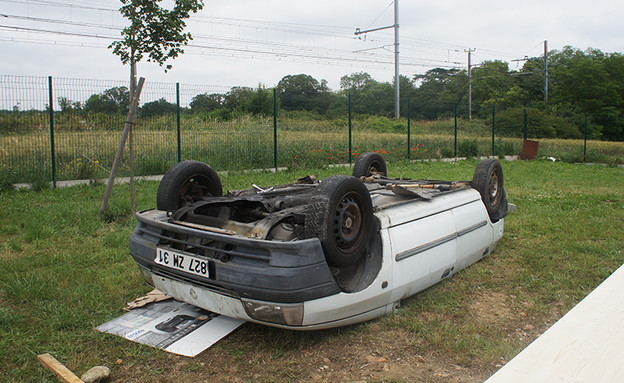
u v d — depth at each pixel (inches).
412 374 114.8
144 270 145.1
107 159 444.1
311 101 2294.5
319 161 569.0
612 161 798.5
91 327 138.6
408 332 136.6
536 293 167.0
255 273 115.9
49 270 179.0
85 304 151.2
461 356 122.1
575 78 2156.7
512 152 895.1
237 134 534.3
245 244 119.0
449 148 797.9
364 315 135.8
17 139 403.5
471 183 199.6
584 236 235.3
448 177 512.1
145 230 145.8
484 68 2628.0
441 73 2864.2
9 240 225.6
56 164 420.5
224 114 549.3
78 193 354.6
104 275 177.6
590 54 2810.0
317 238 121.4
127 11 261.9
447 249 163.9
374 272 136.2
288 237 135.1
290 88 2297.0
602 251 208.8
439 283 175.2
